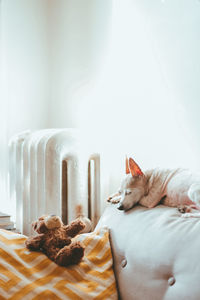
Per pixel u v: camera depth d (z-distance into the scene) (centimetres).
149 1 150
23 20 214
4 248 100
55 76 223
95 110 185
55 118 224
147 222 106
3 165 204
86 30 193
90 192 165
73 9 203
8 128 208
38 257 101
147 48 153
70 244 102
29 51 218
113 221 117
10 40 208
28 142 170
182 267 89
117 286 105
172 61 142
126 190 115
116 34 170
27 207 171
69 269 100
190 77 135
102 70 180
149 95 154
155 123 151
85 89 194
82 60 197
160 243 97
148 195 115
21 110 214
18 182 179
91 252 109
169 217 103
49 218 105
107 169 174
